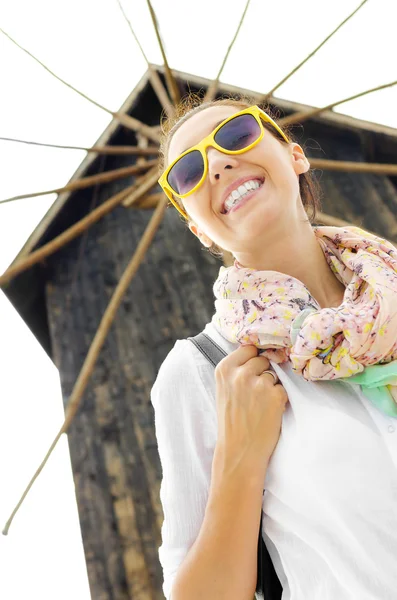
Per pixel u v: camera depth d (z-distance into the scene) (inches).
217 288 49.6
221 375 44.7
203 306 208.4
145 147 220.8
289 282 45.7
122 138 263.1
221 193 47.4
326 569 39.2
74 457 186.2
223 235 48.6
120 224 249.3
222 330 47.8
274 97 229.9
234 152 46.9
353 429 38.8
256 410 42.4
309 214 61.6
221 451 42.4
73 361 213.2
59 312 231.3
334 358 39.9
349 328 39.5
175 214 240.5
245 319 44.5
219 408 43.9
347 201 229.3
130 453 182.1
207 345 48.5
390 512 36.5
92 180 211.2
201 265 221.0
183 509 43.9
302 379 42.7
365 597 36.2
